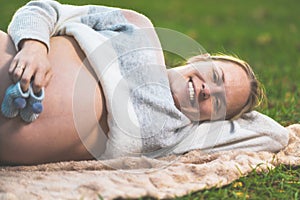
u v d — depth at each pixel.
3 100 3.60
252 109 4.50
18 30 3.78
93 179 3.58
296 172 4.16
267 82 6.79
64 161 3.91
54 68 3.79
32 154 3.78
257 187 3.81
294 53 9.67
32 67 3.59
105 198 3.34
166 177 3.72
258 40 10.83
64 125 3.74
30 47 3.69
